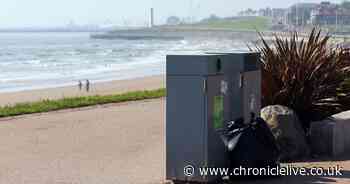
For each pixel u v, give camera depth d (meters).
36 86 43.00
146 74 57.72
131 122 17.42
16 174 10.58
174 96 9.16
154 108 21.16
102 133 15.38
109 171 10.78
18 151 12.88
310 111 13.17
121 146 13.47
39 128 16.22
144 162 11.61
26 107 21.11
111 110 20.55
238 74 9.91
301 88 12.98
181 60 9.07
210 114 9.10
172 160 9.29
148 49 124.25
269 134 9.73
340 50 14.02
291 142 11.41
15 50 113.19
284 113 11.57
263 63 13.04
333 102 13.30
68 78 50.88
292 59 13.13
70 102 22.72
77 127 16.39
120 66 69.69
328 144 11.71
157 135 15.05
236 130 9.61
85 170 10.88
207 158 9.09
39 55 94.12
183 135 9.18
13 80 48.47
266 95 12.91
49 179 10.16
